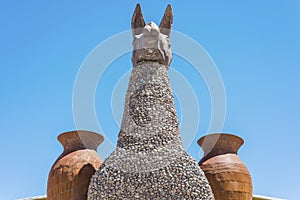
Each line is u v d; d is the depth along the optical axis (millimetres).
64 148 19234
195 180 16406
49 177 18609
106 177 16391
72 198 17891
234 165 19125
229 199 18719
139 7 18781
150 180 16141
